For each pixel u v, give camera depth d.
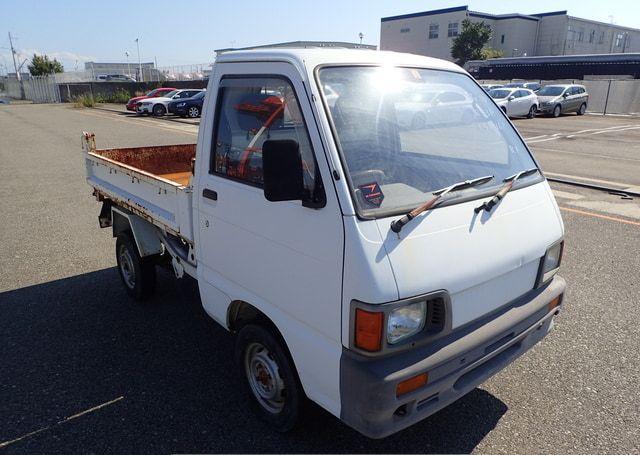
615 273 5.59
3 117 30.86
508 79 46.75
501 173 3.11
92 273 5.82
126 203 4.64
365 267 2.26
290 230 2.61
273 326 2.99
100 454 3.00
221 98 3.16
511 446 3.03
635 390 3.55
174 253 4.05
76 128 22.78
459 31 60.72
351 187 2.38
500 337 2.70
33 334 4.43
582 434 3.12
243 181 2.98
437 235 2.46
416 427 3.20
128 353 4.11
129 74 73.12
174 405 3.45
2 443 3.10
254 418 3.30
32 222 7.91
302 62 2.63
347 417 2.46
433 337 2.44
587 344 4.14
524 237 2.88
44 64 75.81
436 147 2.97
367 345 2.30
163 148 6.06
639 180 10.38
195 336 4.38
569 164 12.30
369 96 2.75
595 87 33.00
